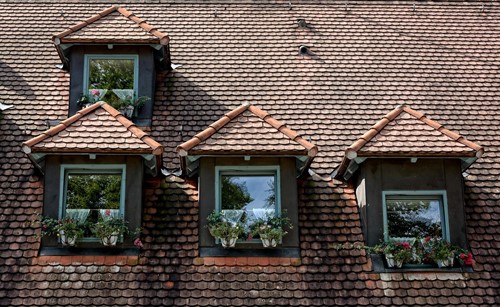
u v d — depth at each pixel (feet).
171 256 38.37
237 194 39.96
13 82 48.03
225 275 37.76
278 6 56.80
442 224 39.86
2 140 43.73
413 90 49.47
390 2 58.03
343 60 51.72
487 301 37.32
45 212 38.86
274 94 48.49
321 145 44.75
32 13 55.31
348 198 41.63
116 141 39.24
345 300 37.09
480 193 42.39
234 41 53.11
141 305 36.32
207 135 39.73
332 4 57.36
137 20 47.62
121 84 46.16
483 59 52.80
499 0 59.06
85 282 37.11
